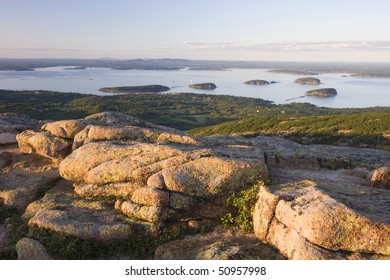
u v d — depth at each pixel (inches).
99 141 850.1
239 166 636.1
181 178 628.1
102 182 714.8
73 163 762.2
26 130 994.7
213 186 621.9
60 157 908.0
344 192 607.5
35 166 897.5
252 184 634.8
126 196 680.4
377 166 887.1
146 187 635.5
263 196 574.9
